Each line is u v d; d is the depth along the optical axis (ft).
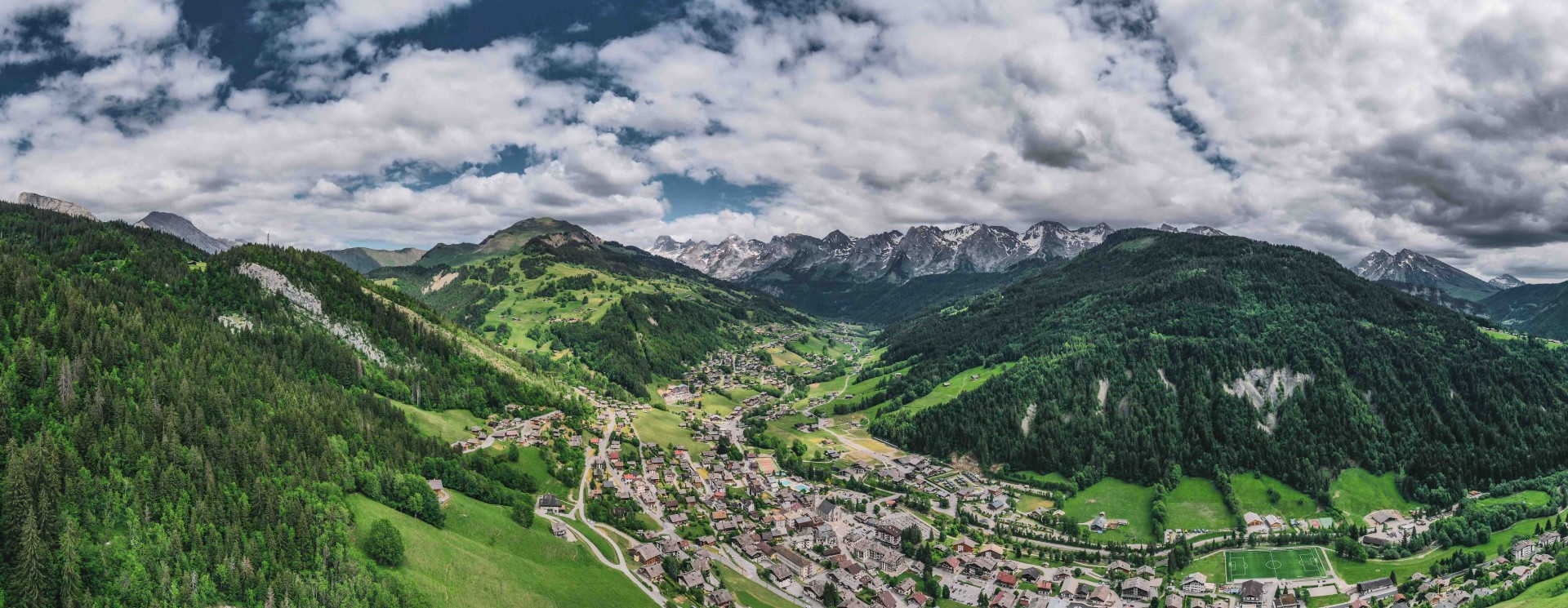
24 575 417.28
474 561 577.84
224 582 462.60
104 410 572.51
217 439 572.92
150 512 492.95
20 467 454.81
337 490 579.07
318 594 479.00
